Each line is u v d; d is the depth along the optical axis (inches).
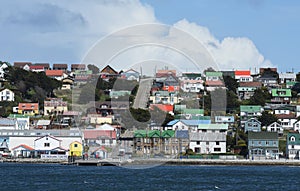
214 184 6166.3
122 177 6830.7
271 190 5728.3
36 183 6122.1
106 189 5600.4
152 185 5969.5
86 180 6427.2
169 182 6299.2
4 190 5521.7
